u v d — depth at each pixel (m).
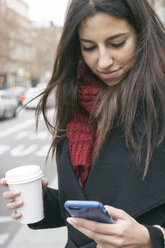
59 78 1.11
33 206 1.03
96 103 0.99
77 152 1.01
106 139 0.93
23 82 46.34
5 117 15.26
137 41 0.93
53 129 1.14
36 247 2.66
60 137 1.10
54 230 2.97
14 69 43.75
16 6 42.88
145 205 0.85
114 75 0.96
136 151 0.87
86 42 0.95
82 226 0.75
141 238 0.74
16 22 36.94
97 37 0.91
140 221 0.87
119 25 0.90
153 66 0.90
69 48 1.07
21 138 9.12
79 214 0.73
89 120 1.01
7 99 15.46
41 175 1.04
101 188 0.93
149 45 0.91
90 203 0.68
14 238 2.85
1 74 38.44
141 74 0.90
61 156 1.06
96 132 1.02
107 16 0.88
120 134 0.91
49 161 6.10
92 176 0.94
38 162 6.08
